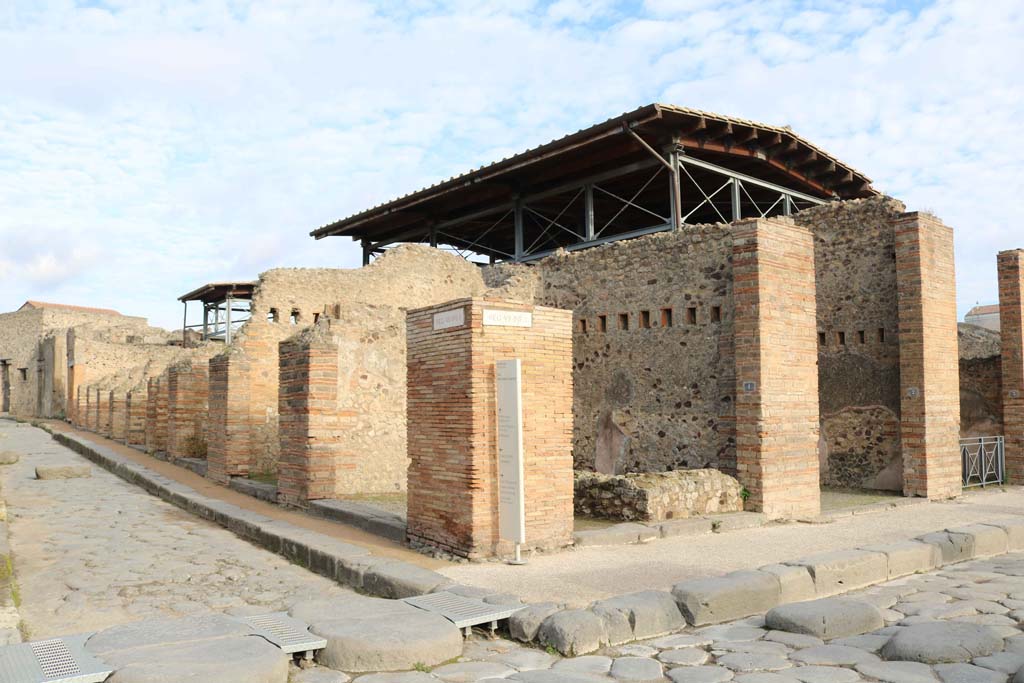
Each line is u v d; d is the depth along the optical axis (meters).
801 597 7.14
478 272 20.69
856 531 10.66
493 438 8.74
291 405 12.97
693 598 6.42
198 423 20.91
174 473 18.00
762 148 19.22
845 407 15.63
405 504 12.05
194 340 44.78
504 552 8.68
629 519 10.75
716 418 12.54
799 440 12.16
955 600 7.12
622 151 18.42
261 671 4.75
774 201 23.44
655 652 5.72
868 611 6.27
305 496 12.39
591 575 7.76
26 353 54.59
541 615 6.07
